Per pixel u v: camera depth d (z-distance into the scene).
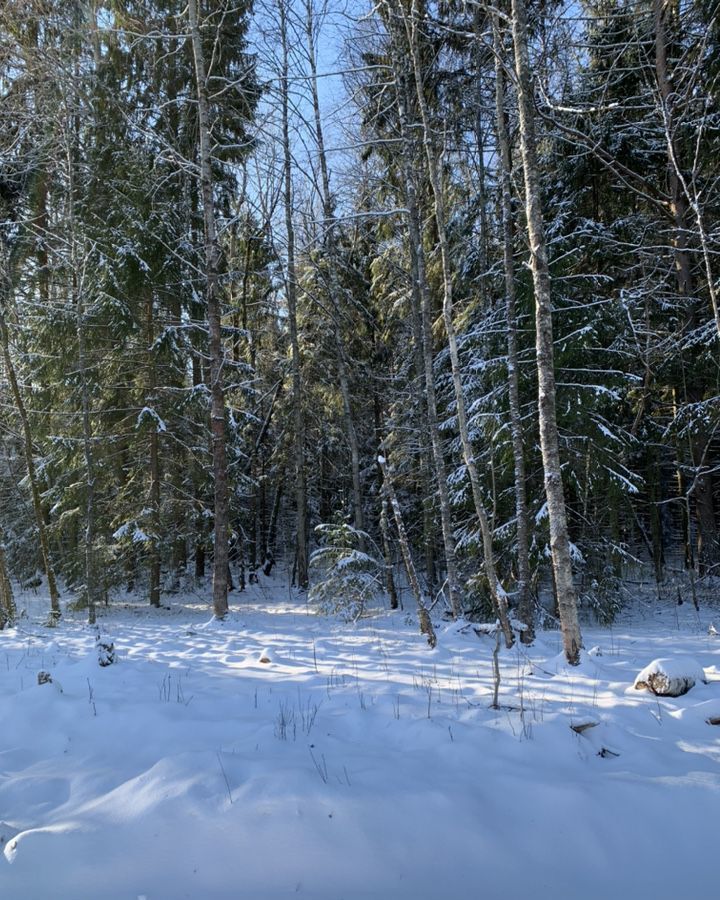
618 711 5.58
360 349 17.98
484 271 13.42
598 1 13.66
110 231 14.44
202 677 7.52
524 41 7.64
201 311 15.73
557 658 7.55
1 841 3.64
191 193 17.39
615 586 12.17
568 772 4.35
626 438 12.66
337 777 4.18
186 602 16.78
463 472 12.41
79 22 13.77
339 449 22.25
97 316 14.11
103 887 3.19
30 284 16.02
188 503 15.77
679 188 14.30
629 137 13.79
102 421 15.37
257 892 3.15
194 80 15.80
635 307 13.84
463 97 13.30
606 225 15.08
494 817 3.79
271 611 15.05
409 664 8.10
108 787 4.36
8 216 15.61
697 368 13.93
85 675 7.39
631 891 3.24
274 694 6.57
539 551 11.33
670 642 9.59
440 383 13.73
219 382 12.99
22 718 5.81
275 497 23.64
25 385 16.09
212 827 3.64
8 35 13.69
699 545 16.09
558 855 3.50
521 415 11.35
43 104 14.20
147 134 13.88
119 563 15.28
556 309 10.85
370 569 13.62
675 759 4.66
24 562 19.38
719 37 11.98
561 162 14.03
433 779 4.20
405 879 3.27
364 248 18.59
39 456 17.67
